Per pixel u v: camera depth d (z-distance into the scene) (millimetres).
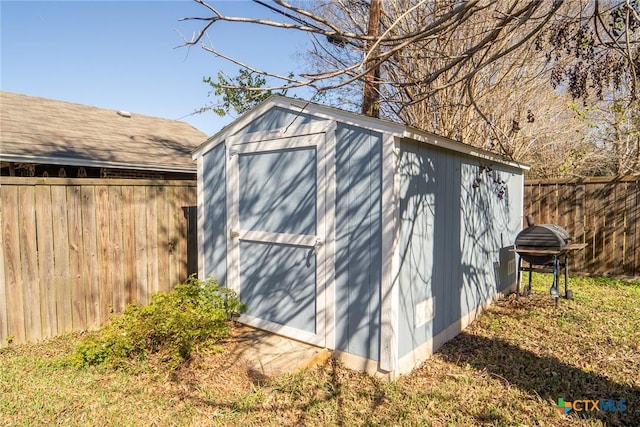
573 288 6312
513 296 5914
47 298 4270
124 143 8062
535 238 5254
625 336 4242
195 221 5664
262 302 4293
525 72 8164
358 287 3480
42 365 3619
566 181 7238
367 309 3424
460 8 2342
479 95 7398
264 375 3359
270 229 4188
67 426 2707
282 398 3068
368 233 3402
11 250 4023
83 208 4531
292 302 4012
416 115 8133
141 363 3588
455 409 2947
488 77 7883
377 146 3342
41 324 4234
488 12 6199
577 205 7164
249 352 3762
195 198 5660
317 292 3777
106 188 4719
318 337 3781
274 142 4105
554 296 5344
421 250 3689
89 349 3635
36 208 4184
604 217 6918
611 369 3518
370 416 2859
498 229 5656
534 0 2447
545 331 4461
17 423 2732
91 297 4602
